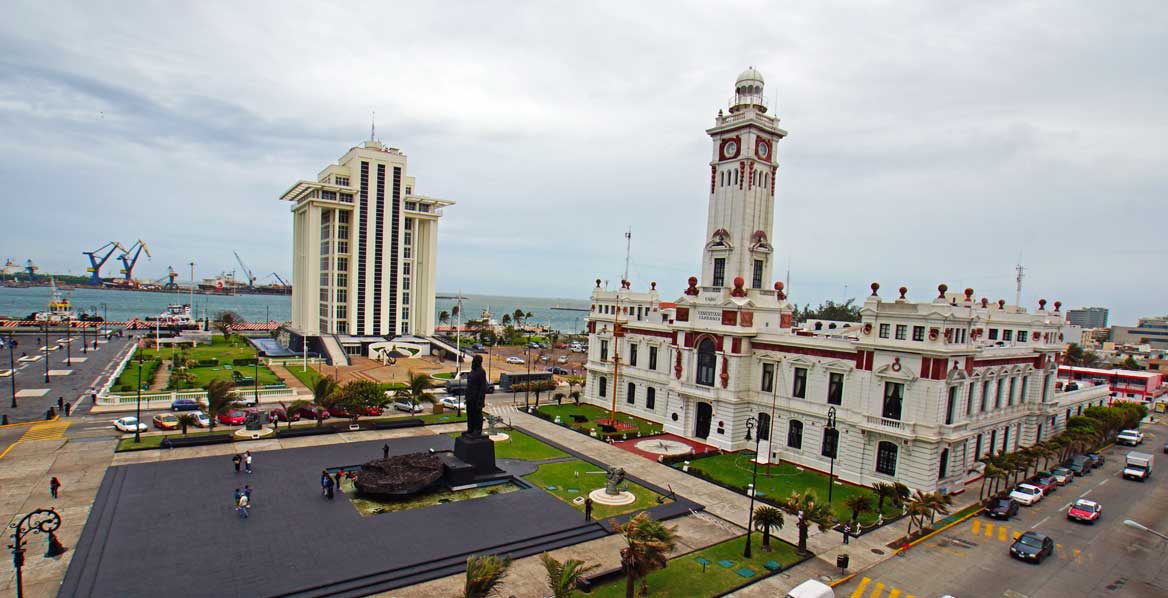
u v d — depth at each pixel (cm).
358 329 16150
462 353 15750
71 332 18850
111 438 7019
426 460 5928
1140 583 4425
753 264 8250
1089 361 19200
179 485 5544
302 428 7762
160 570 3962
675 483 6250
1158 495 6662
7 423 7444
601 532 4925
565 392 11569
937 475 6025
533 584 4034
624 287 10625
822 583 3975
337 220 15862
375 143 16400
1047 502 6197
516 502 5500
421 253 17688
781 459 7250
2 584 3722
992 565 4612
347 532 4684
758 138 8125
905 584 4244
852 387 6581
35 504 4978
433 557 4306
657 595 3947
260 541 4456
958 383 6119
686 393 8081
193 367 12294
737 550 4691
